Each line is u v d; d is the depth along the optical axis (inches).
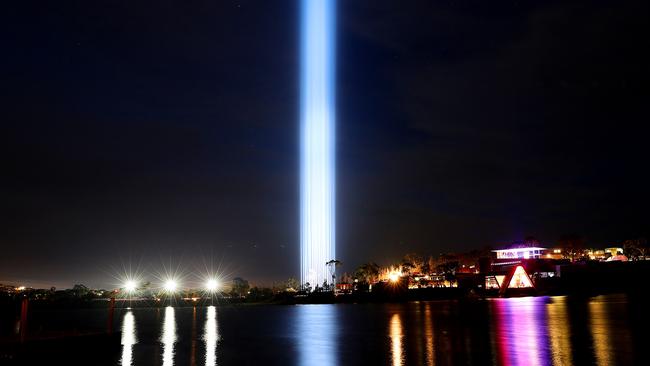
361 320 4328.3
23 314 1823.3
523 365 1622.8
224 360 2005.4
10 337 1955.0
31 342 1823.3
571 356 1771.7
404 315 4726.9
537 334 2500.0
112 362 1945.1
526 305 5506.9
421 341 2391.7
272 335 3102.9
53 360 1886.1
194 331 3590.1
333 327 3634.4
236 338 2952.8
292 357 2044.8
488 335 2532.0
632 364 1601.9
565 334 2460.6
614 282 7564.0
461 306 6008.9
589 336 2343.8
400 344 2319.1
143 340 2869.1
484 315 4101.9
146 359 2026.3
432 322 3629.4
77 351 1993.1
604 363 1622.8
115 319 6053.2
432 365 1686.8
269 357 2059.5
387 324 3656.5
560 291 7687.0
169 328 3983.8
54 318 7066.9
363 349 2208.4
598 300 6072.8
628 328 2699.3
